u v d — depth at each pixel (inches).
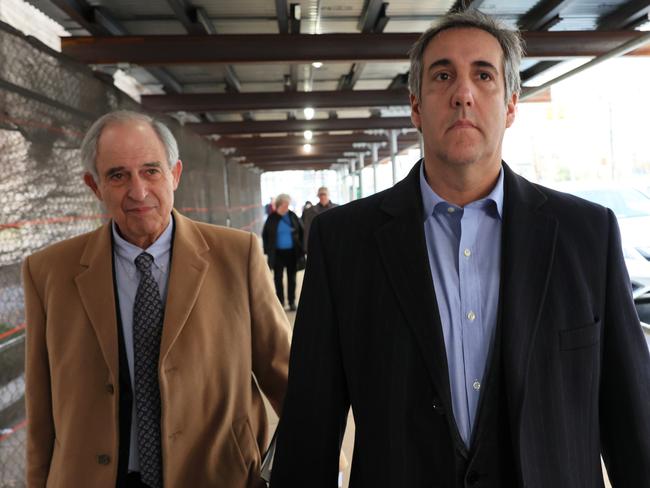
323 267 40.6
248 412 49.1
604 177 198.5
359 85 264.1
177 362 44.9
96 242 47.6
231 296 49.1
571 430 34.9
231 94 235.3
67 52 150.5
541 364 34.8
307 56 156.3
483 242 37.9
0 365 79.0
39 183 93.8
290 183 1405.0
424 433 35.0
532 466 33.4
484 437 34.5
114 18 155.6
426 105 38.5
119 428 44.3
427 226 39.0
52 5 139.4
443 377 34.5
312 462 39.7
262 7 152.9
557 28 170.6
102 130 45.3
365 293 38.4
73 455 43.7
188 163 238.8
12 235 83.6
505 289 35.5
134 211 45.1
